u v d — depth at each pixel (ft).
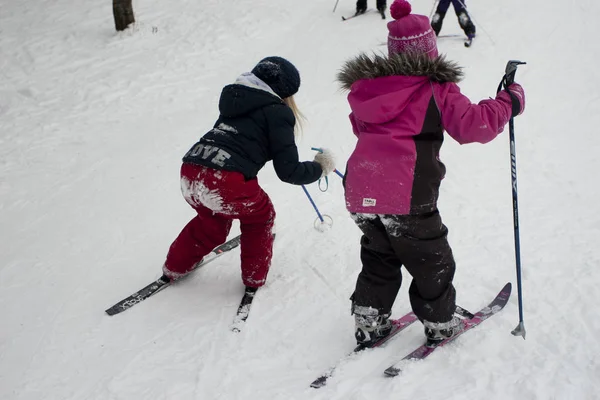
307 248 11.93
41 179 16.33
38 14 30.55
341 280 10.80
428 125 7.70
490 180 14.16
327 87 21.12
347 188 8.18
